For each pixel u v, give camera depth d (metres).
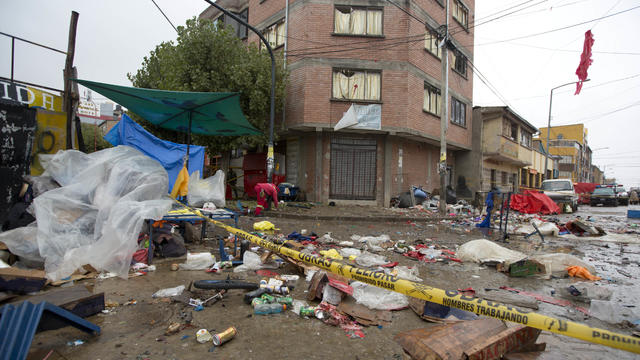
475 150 18.53
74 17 6.02
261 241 4.11
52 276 3.68
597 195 25.92
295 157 14.46
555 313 3.54
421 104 14.05
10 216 4.69
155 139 9.06
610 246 7.66
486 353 2.02
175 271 4.38
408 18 13.12
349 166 13.73
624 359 2.58
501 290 4.22
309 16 12.84
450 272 5.05
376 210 12.23
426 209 13.22
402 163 14.52
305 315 3.15
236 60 11.72
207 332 2.67
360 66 13.02
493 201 9.65
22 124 5.38
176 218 5.07
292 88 13.33
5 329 2.14
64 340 2.54
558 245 7.67
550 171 37.66
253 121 12.25
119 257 4.09
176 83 11.11
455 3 16.64
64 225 4.18
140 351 2.46
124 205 4.33
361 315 3.17
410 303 3.43
